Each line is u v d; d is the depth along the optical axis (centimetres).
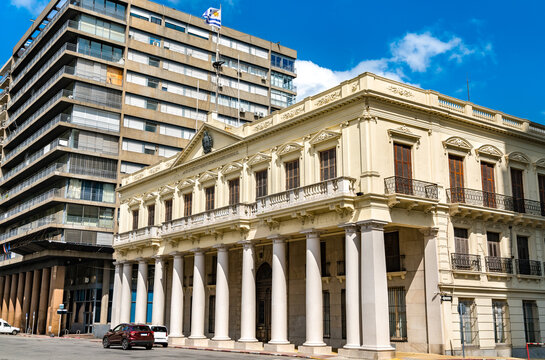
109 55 6494
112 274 6228
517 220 3259
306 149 3161
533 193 3450
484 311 2950
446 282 2811
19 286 6900
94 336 5166
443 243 2875
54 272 5897
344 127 2939
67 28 6166
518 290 3131
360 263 2773
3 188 7894
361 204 2750
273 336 3069
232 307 3972
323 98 3141
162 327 3722
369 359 2528
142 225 4762
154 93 6688
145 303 4459
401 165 2908
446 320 2756
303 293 3397
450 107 3162
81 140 6128
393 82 2967
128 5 6662
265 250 3738
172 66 6944
